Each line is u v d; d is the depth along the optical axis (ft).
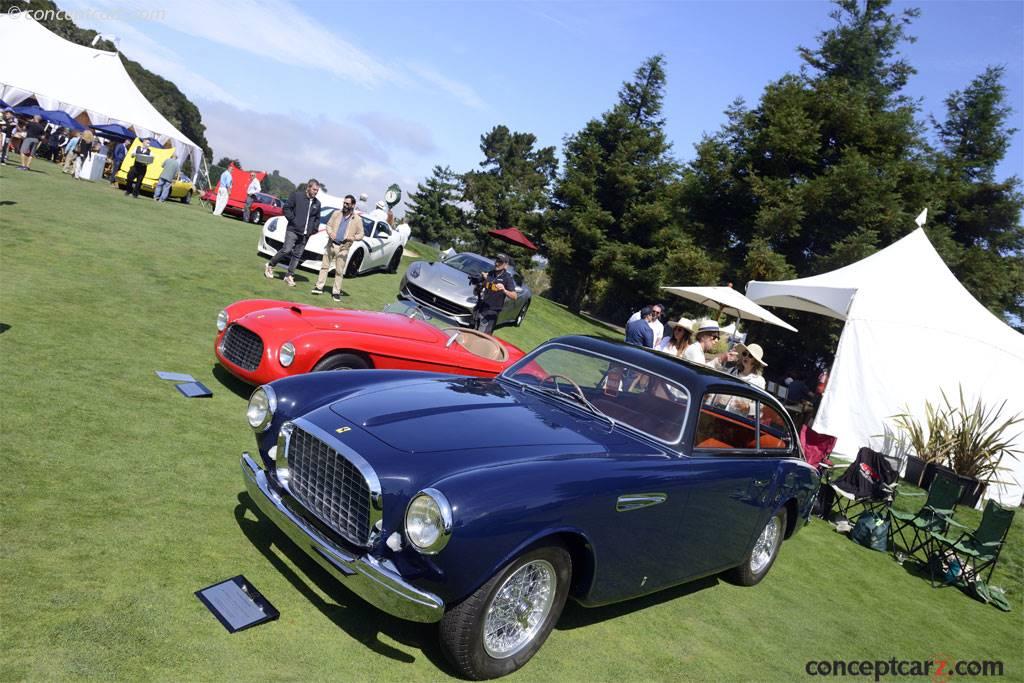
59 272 26.96
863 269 41.75
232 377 21.56
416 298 42.45
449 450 10.57
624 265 125.08
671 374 14.17
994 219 107.04
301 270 44.06
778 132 97.71
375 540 9.81
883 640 16.71
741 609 16.14
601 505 10.78
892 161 97.45
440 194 212.64
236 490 14.15
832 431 38.68
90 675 8.05
